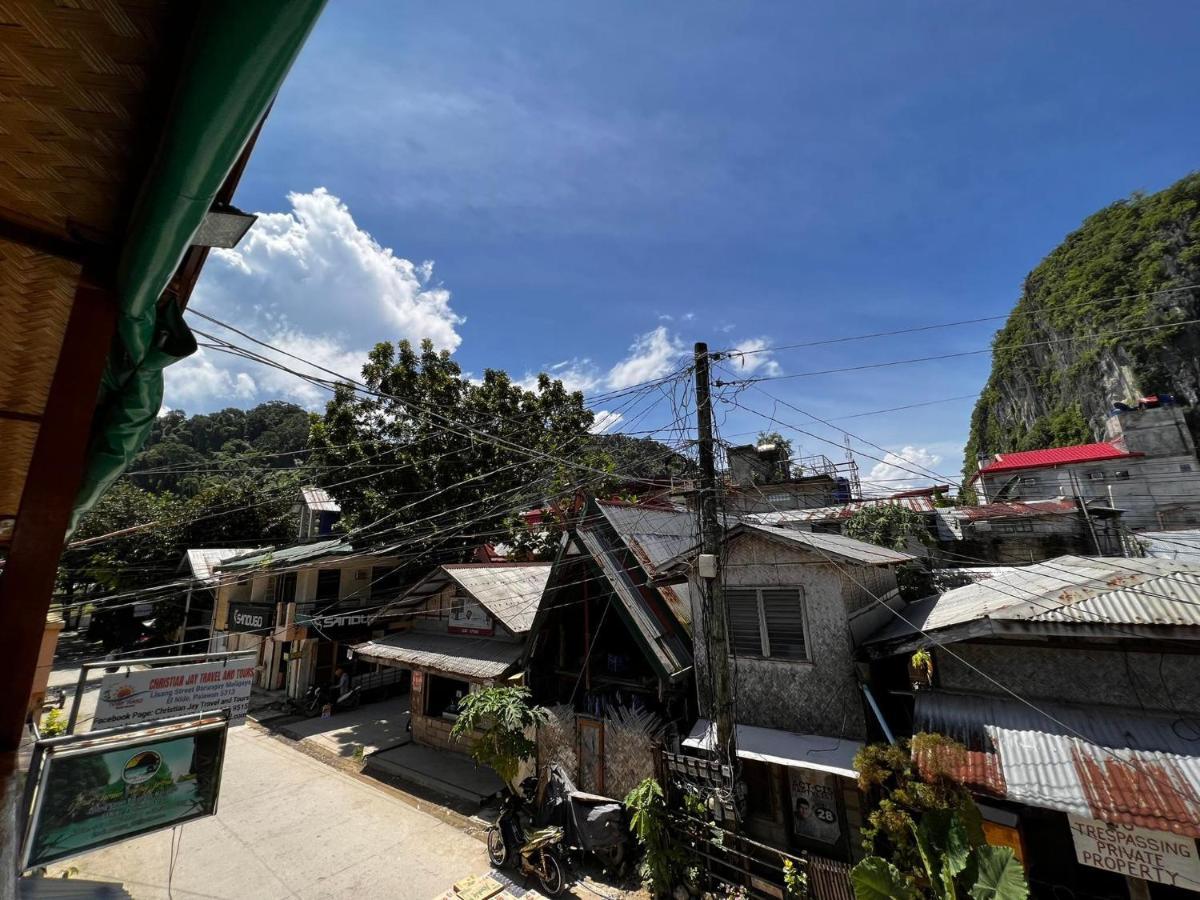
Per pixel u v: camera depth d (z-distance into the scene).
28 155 1.58
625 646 13.38
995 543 23.45
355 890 8.84
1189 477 30.95
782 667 9.72
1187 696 6.86
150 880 9.13
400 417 19.75
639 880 8.93
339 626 20.28
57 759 5.19
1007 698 7.85
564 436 20.34
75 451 1.90
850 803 8.76
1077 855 6.49
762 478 18.86
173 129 1.25
